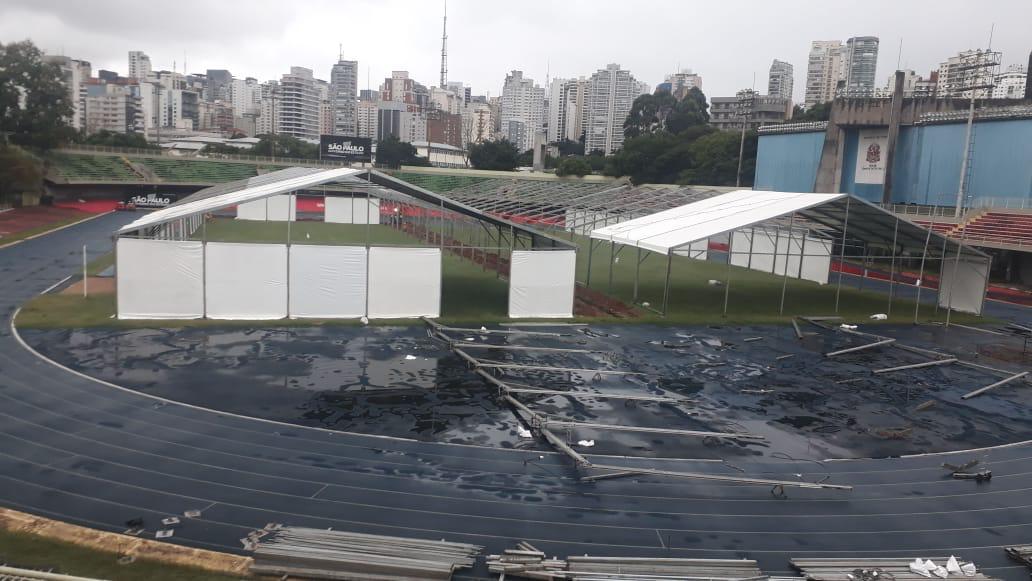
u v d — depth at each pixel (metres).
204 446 18.62
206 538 14.16
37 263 46.25
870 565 14.01
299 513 15.34
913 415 23.67
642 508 16.34
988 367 29.81
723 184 109.25
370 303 33.59
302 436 19.59
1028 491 18.12
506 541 14.62
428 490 16.73
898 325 38.16
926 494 17.75
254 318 32.31
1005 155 60.12
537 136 147.75
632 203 63.16
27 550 13.31
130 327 30.12
